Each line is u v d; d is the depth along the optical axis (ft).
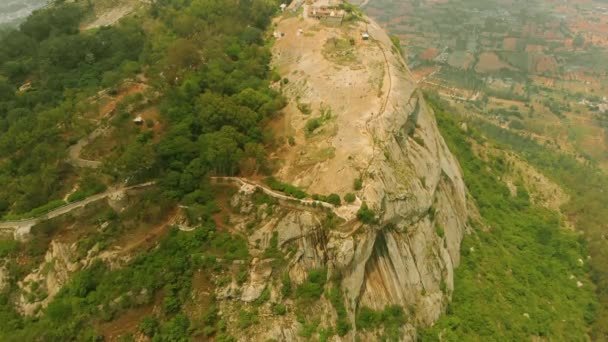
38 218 274.57
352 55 370.32
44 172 298.15
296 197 259.60
